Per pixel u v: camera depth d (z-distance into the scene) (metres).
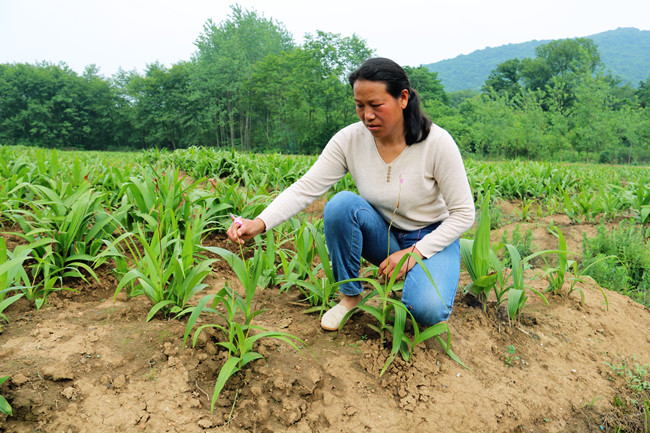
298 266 2.44
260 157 8.16
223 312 2.07
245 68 55.81
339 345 1.94
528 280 2.91
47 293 2.00
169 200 2.82
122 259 2.18
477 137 41.53
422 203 1.88
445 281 1.78
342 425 1.55
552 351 2.17
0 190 2.97
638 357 2.29
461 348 2.03
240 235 1.78
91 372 1.53
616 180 8.92
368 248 2.06
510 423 1.72
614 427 1.83
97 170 4.16
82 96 68.19
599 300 2.69
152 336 1.77
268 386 1.62
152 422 1.40
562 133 38.94
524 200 6.63
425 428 1.60
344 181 5.66
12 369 1.46
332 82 47.06
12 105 65.06
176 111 61.38
